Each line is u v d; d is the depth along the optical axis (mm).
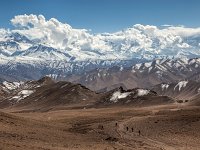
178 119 137625
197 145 96188
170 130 116625
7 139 75500
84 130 121875
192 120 131500
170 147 91688
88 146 83188
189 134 110000
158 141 99688
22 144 71250
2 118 107062
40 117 185625
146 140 100750
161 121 136875
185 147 92438
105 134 110875
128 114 190750
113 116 179875
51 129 111688
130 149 83375
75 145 82938
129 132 115250
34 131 98375
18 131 92375
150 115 174500
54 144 80500
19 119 115688
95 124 139125
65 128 126938
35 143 77250
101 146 84562
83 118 175500
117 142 94375
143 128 123188
